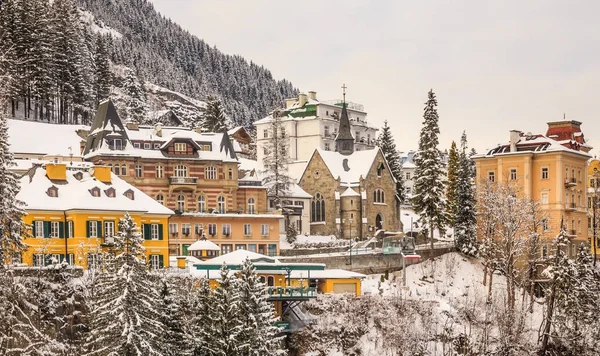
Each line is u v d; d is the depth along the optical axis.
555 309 99.12
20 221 73.12
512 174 131.12
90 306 67.12
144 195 96.19
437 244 129.25
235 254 90.25
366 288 102.88
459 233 126.81
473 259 124.81
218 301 66.69
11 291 57.12
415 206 127.56
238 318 67.06
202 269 83.69
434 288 111.31
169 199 118.19
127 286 61.00
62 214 88.94
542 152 129.38
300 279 90.38
